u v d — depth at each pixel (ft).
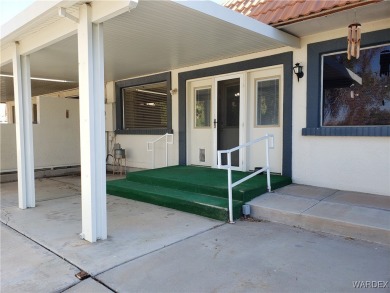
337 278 8.66
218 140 21.86
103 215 11.71
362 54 15.67
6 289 8.36
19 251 10.85
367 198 14.48
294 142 17.80
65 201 17.92
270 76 19.20
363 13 13.73
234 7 20.30
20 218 14.56
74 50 17.57
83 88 11.45
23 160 16.21
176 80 23.80
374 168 15.16
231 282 8.57
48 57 19.21
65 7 10.94
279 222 13.29
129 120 28.91
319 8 13.84
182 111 23.49
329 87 16.76
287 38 16.39
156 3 11.37
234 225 13.16
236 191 14.71
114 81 29.19
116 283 8.61
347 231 11.60
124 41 16.33
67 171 28.73
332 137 16.37
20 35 14.35
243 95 20.08
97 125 11.57
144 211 15.37
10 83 29.45
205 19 13.05
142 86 27.35
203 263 9.72
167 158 24.84
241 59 19.72
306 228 12.55
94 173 11.48
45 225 13.52
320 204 13.80
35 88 34.30
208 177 18.40
